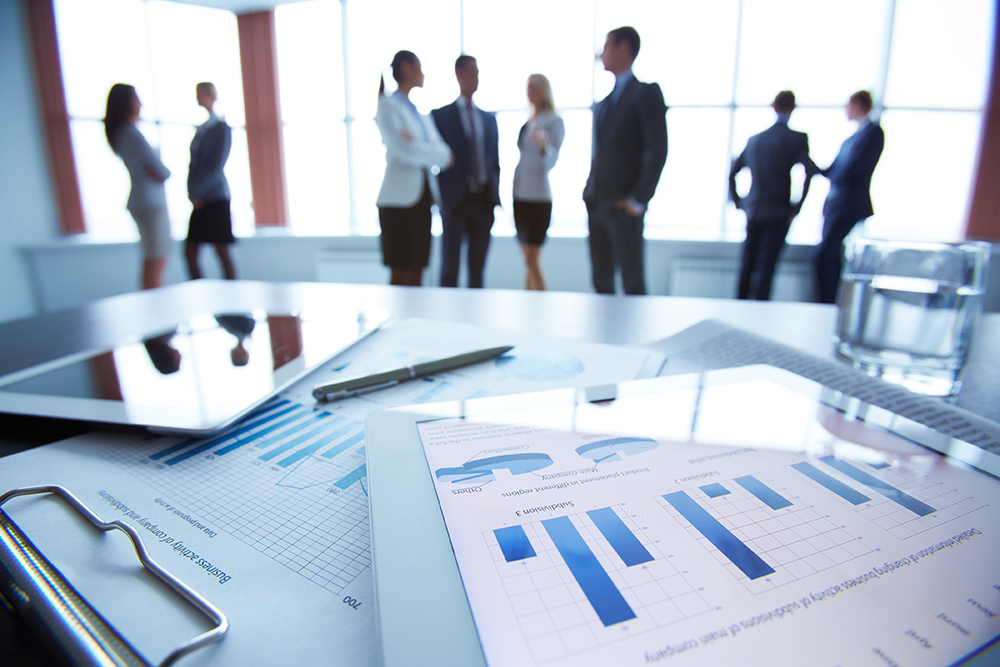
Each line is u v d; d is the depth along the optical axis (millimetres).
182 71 3592
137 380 367
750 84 3094
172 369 392
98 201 3498
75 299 3361
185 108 3652
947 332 391
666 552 178
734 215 3342
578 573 169
